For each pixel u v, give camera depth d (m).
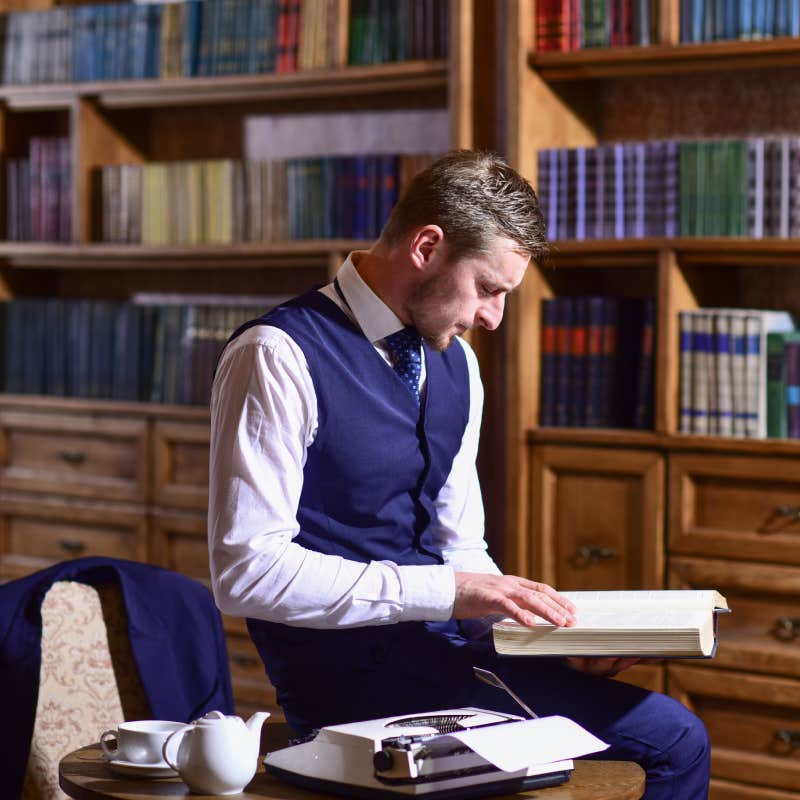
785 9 3.19
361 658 2.09
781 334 3.16
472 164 2.06
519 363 3.41
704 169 3.25
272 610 1.91
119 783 1.74
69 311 4.24
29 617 2.15
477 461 3.75
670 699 2.13
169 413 3.96
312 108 4.22
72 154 4.21
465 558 2.32
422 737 1.66
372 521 2.13
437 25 3.67
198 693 2.33
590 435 3.36
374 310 2.12
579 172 3.40
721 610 1.91
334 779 1.68
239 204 3.99
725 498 3.23
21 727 2.09
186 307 4.04
